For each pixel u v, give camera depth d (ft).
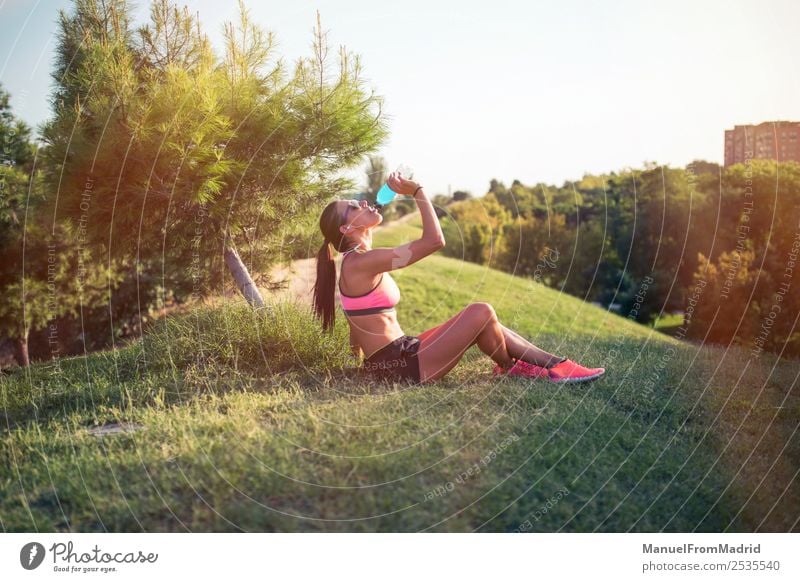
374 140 17.25
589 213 47.60
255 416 10.25
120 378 13.56
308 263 22.72
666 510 8.64
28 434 10.29
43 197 17.28
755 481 9.73
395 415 10.14
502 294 40.09
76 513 7.83
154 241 16.89
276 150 16.16
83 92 15.52
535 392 11.45
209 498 7.86
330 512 7.62
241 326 14.25
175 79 14.53
